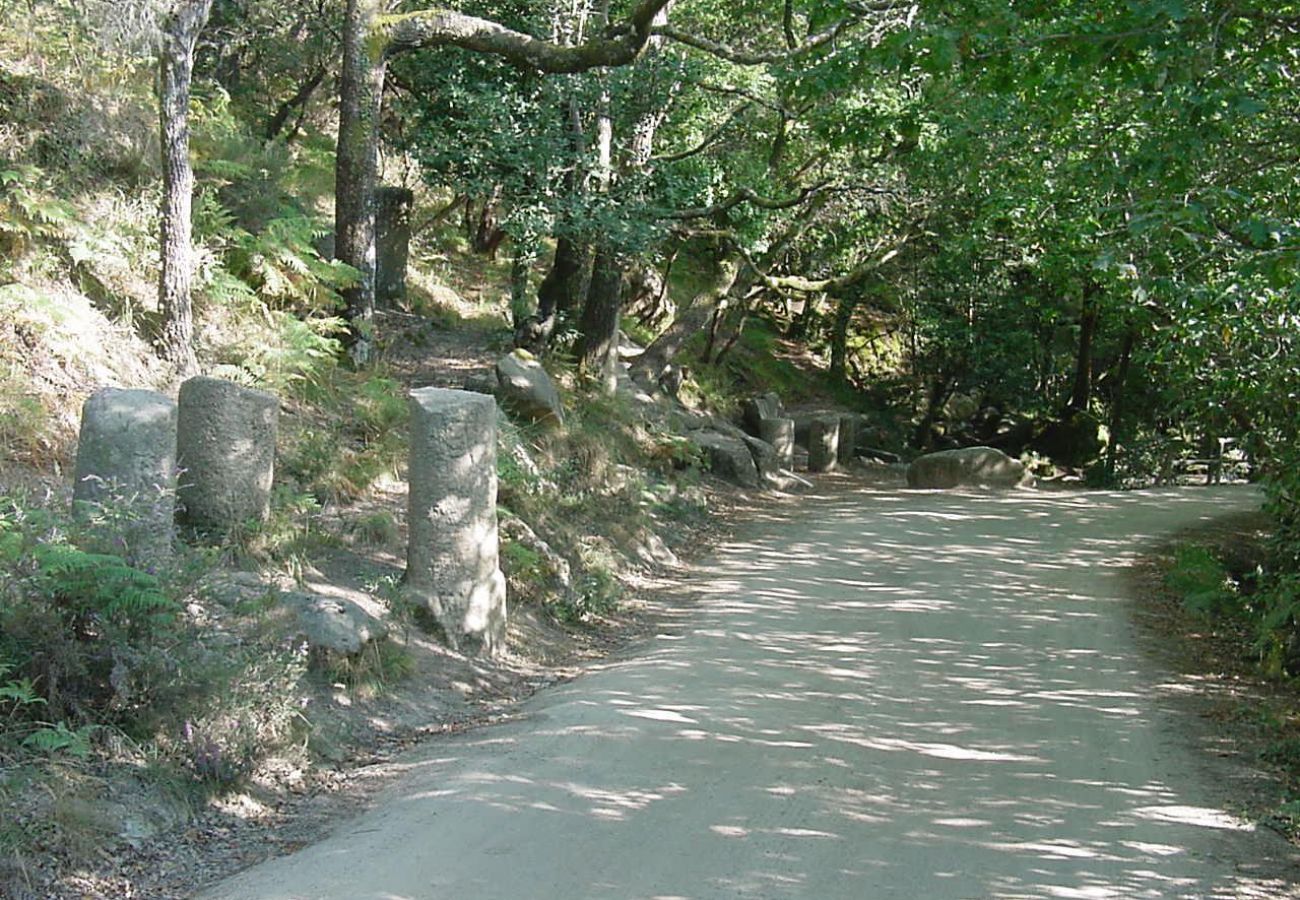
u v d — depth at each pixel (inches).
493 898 231.3
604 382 802.2
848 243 1148.5
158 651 280.4
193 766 273.9
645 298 1153.4
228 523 389.1
